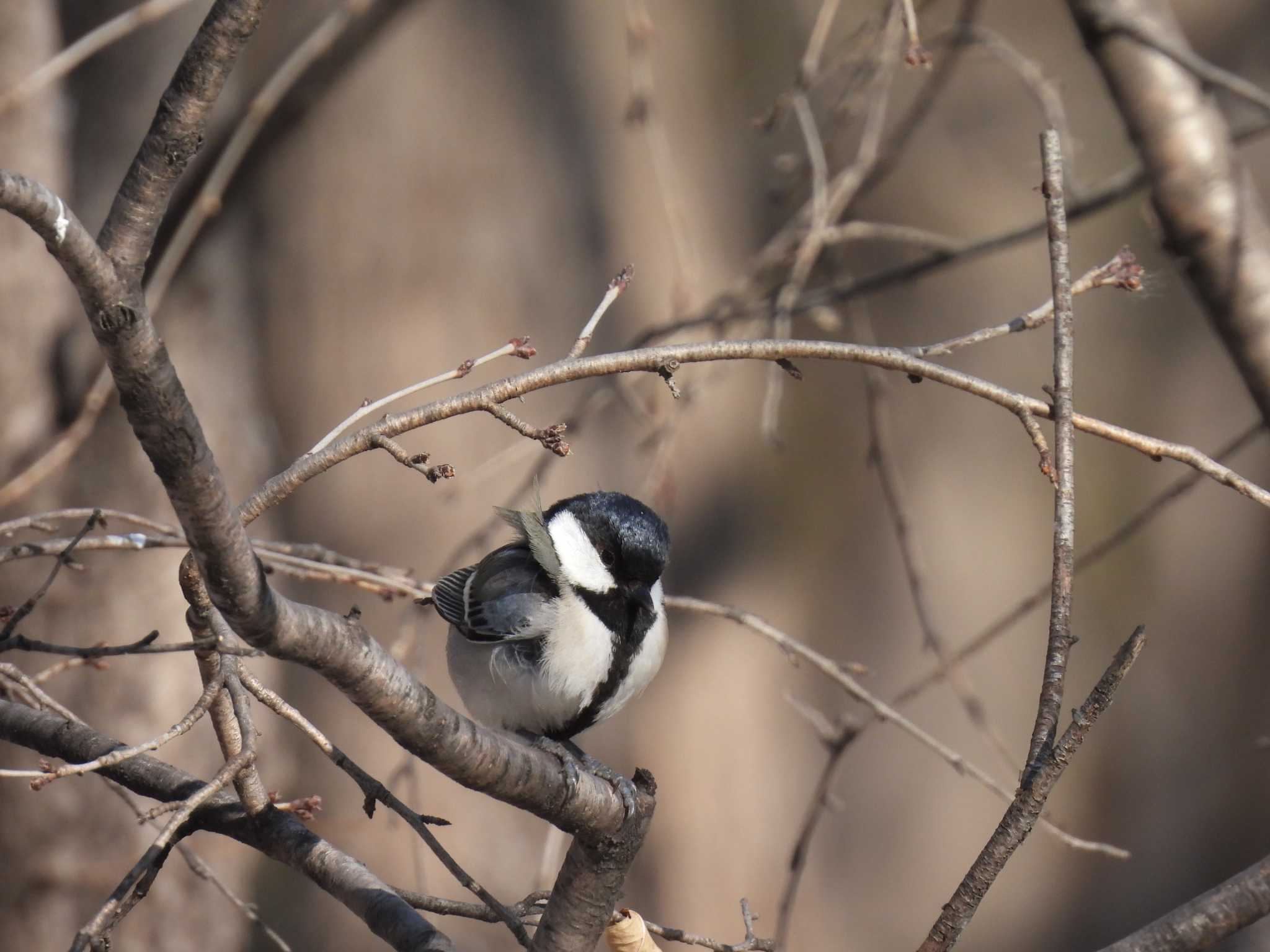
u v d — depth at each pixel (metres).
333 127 11.71
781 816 13.51
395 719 3.93
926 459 14.19
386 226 11.79
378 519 11.74
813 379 14.04
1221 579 14.60
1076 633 14.58
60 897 10.26
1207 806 14.60
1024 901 14.56
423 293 11.82
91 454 10.11
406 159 11.78
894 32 8.58
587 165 12.41
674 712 13.19
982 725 8.16
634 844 4.59
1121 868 14.59
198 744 10.48
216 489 3.33
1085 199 8.76
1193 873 14.58
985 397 4.64
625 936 4.91
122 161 10.77
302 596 11.59
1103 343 14.43
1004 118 14.02
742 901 5.16
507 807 11.78
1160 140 7.50
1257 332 7.31
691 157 13.00
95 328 3.13
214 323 11.20
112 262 3.24
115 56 10.70
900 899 13.97
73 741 5.20
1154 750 14.66
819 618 13.89
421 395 11.84
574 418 9.27
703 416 13.36
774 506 13.73
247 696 4.70
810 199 11.85
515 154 12.00
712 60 13.26
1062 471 4.40
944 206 14.14
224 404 11.20
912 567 8.70
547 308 12.07
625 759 13.04
